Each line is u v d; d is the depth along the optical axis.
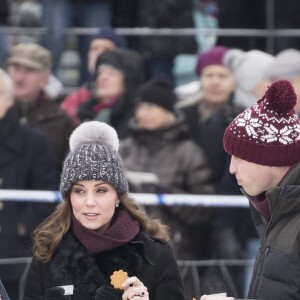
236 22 22.45
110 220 11.48
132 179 17.59
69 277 11.28
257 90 19.22
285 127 10.57
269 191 10.41
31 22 23.39
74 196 11.32
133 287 10.90
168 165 17.75
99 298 11.14
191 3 22.69
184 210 17.39
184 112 19.33
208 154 18.22
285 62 18.92
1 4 22.83
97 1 22.97
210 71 19.33
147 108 17.86
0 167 17.12
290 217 10.45
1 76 17.12
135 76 19.52
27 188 17.25
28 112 18.86
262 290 10.40
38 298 11.45
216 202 17.48
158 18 22.55
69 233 11.46
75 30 22.94
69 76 22.75
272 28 22.36
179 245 17.34
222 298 10.59
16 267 16.19
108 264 11.30
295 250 10.29
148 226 11.66
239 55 19.48
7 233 16.69
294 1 22.38
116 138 11.66
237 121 10.75
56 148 18.48
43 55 19.27
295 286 10.24
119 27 23.02
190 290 16.16
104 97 19.41
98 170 11.19
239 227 17.59
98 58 19.61
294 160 10.59
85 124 11.57
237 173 10.78
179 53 22.47
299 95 18.66
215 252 17.53
